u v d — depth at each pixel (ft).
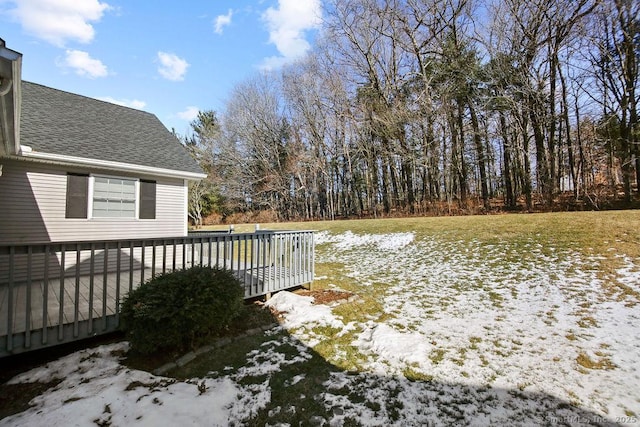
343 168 81.92
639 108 42.70
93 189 22.98
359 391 9.01
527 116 49.08
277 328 13.44
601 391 8.92
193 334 10.49
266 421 7.68
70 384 8.71
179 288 10.53
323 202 86.12
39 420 7.07
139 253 25.11
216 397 8.38
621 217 28.68
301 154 80.48
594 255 22.00
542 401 8.52
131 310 9.87
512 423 7.65
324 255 35.14
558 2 44.65
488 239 29.78
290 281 18.65
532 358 10.86
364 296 18.74
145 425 7.06
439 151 58.34
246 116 91.61
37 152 19.40
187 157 29.78
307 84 79.36
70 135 24.09
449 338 12.63
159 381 9.02
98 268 22.89
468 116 57.67
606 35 44.21
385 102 63.10
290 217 88.43
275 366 10.30
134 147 26.99
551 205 46.68
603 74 45.47
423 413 8.05
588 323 13.53
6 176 19.71
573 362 10.52
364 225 45.78
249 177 93.25
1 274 18.90
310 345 11.92
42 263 20.29
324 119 78.84
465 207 54.49
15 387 8.65
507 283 19.77
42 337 9.75
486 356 11.07
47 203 21.09
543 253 24.04
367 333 13.16
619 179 47.80
